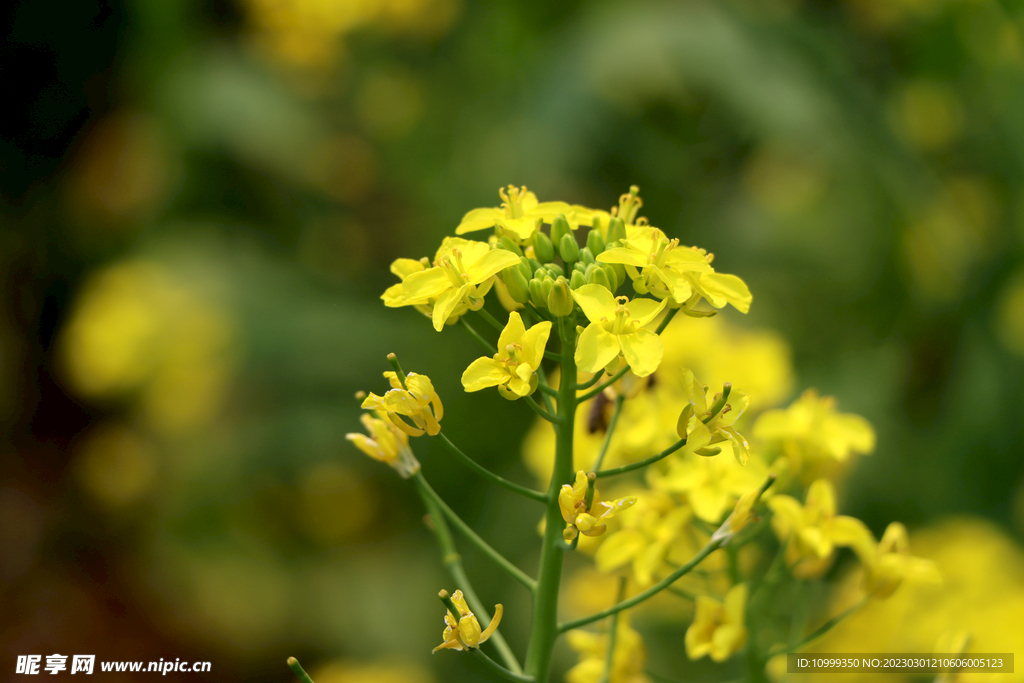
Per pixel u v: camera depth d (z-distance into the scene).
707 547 1.64
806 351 4.35
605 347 1.47
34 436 6.36
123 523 5.42
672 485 2.00
